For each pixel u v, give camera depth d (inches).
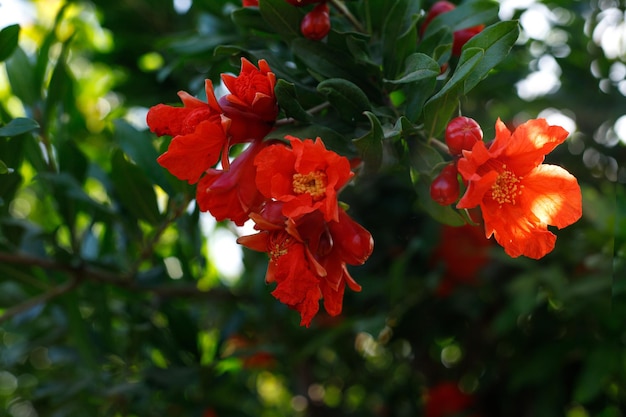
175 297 27.8
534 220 16.6
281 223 16.6
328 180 16.0
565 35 32.2
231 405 28.0
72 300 24.9
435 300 32.9
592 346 28.2
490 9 19.2
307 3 18.6
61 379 32.0
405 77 17.2
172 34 30.0
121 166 22.6
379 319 26.9
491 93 29.7
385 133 17.0
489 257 30.3
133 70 30.0
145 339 27.1
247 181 17.1
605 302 27.1
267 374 44.5
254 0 20.0
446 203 17.1
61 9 24.1
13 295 27.4
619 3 31.1
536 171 16.5
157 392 27.7
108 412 28.0
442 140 19.0
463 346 34.5
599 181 32.9
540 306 31.1
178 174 16.7
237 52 18.8
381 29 19.7
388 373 37.0
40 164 24.0
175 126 16.9
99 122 36.2
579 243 29.0
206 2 25.9
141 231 24.7
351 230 16.8
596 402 30.2
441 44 18.9
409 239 31.0
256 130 17.1
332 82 17.2
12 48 21.2
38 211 38.2
